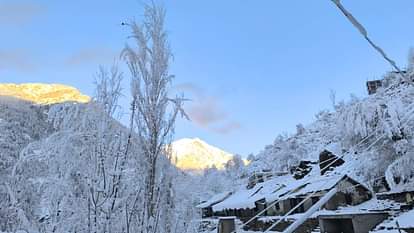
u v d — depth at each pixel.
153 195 7.81
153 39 8.52
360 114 19.02
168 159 8.34
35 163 7.23
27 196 6.98
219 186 68.06
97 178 7.28
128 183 7.61
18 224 6.65
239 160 87.50
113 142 7.73
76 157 7.34
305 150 59.12
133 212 7.42
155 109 8.27
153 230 7.51
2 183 6.81
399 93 16.83
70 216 7.08
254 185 52.34
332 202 25.50
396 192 21.25
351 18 2.04
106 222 7.09
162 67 8.48
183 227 8.27
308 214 3.08
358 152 21.19
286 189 34.00
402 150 17.84
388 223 17.53
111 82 8.15
